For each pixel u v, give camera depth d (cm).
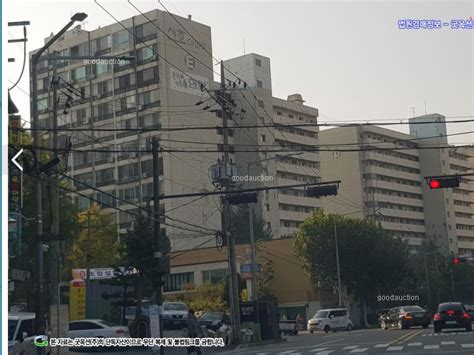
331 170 11294
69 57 2542
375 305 7325
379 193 11331
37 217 2636
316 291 7319
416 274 8931
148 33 7525
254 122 8344
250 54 9638
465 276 9850
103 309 4650
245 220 7956
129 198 7525
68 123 7875
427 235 12281
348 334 4412
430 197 12369
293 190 9919
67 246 4875
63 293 4034
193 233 7288
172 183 7362
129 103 7594
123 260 4075
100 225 5478
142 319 3806
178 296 6412
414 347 2581
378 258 6981
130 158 7575
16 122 2366
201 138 7606
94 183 7762
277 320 4216
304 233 7162
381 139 11575
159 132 7406
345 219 7175
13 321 2642
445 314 3691
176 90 7469
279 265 7544
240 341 3625
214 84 7775
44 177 3003
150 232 3894
